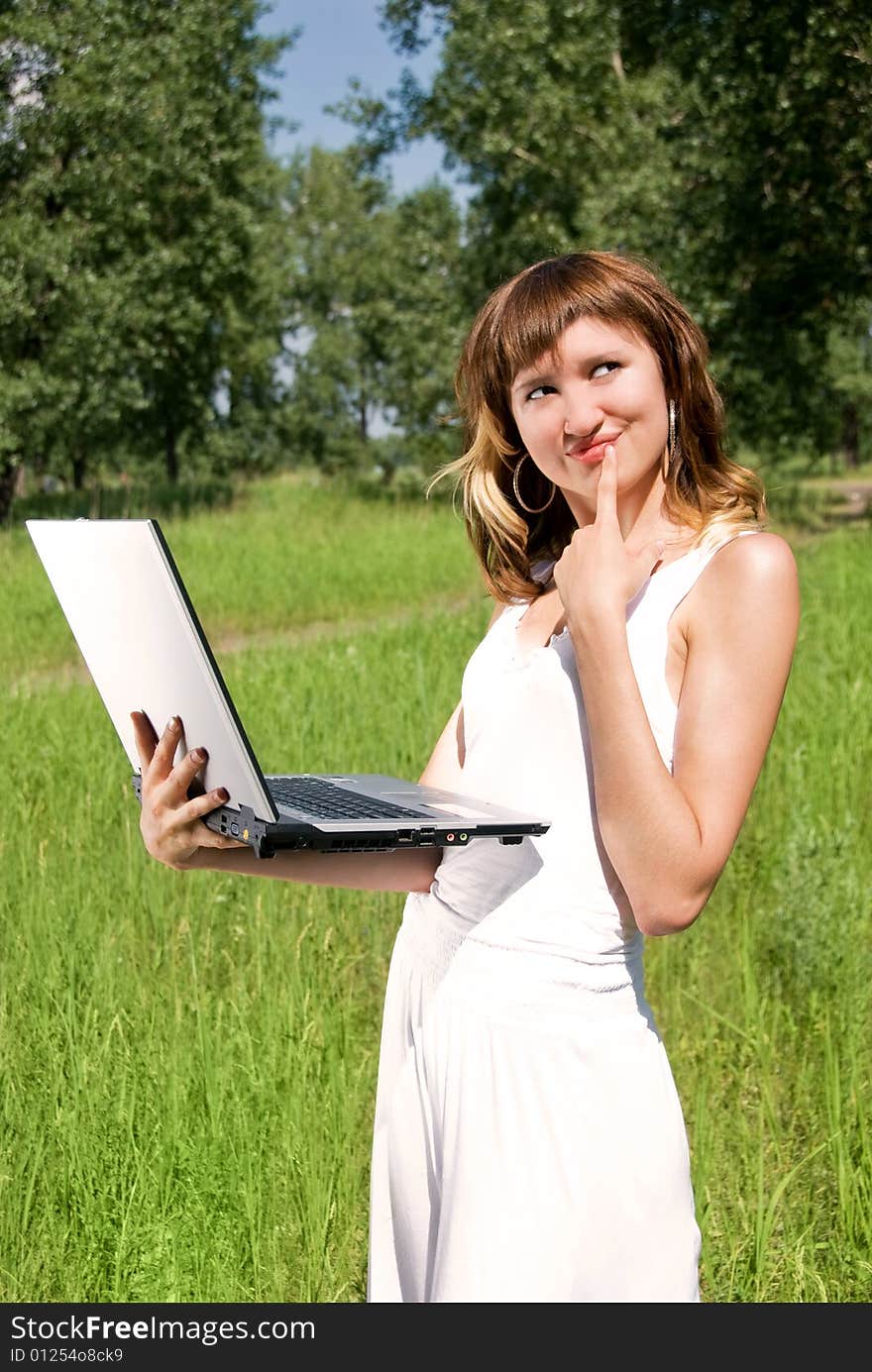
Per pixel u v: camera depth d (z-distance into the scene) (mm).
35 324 24375
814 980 4094
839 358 44719
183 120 25250
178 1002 3523
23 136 24281
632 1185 1648
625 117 24625
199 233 26422
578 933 1669
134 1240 2594
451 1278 1642
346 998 3910
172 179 25438
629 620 1650
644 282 1714
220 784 1647
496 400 1892
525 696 1737
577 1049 1648
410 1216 1798
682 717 1605
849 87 19469
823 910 4176
